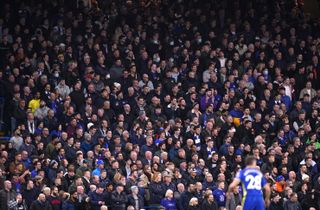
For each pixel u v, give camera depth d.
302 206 118.06
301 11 164.00
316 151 125.94
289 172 120.88
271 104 136.25
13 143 118.12
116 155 117.12
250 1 156.50
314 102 137.50
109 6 152.88
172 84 134.50
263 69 142.25
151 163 118.62
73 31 142.00
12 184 108.44
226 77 139.75
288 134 130.62
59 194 108.25
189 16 152.25
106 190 110.31
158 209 111.12
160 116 128.38
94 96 129.62
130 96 130.38
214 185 116.31
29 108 125.00
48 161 113.94
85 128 124.25
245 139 127.81
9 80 128.50
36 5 146.00
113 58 137.88
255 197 84.69
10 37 139.62
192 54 143.62
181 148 122.31
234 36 150.62
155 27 146.12
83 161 114.50
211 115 130.50
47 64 133.25
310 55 149.88
